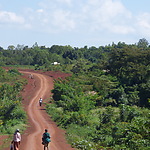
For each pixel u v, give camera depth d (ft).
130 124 109.91
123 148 83.05
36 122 135.03
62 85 227.81
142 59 294.05
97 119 144.97
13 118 138.82
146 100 216.33
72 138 97.66
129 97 215.31
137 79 252.21
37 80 318.04
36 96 228.43
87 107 177.68
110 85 243.40
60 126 127.75
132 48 328.49
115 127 110.93
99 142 96.22
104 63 340.80
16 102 184.14
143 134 92.27
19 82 285.84
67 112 163.22
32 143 84.58
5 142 86.74
